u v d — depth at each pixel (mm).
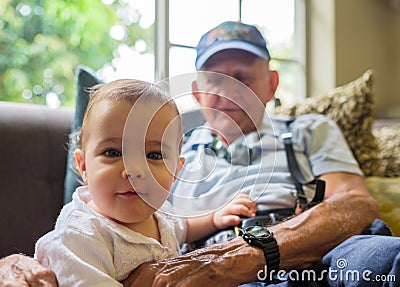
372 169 1693
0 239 1264
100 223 817
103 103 855
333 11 2514
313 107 1746
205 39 1239
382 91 2764
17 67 2049
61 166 1410
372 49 2709
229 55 1216
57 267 768
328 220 1034
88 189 875
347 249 883
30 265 794
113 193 826
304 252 962
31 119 1404
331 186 1292
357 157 1687
